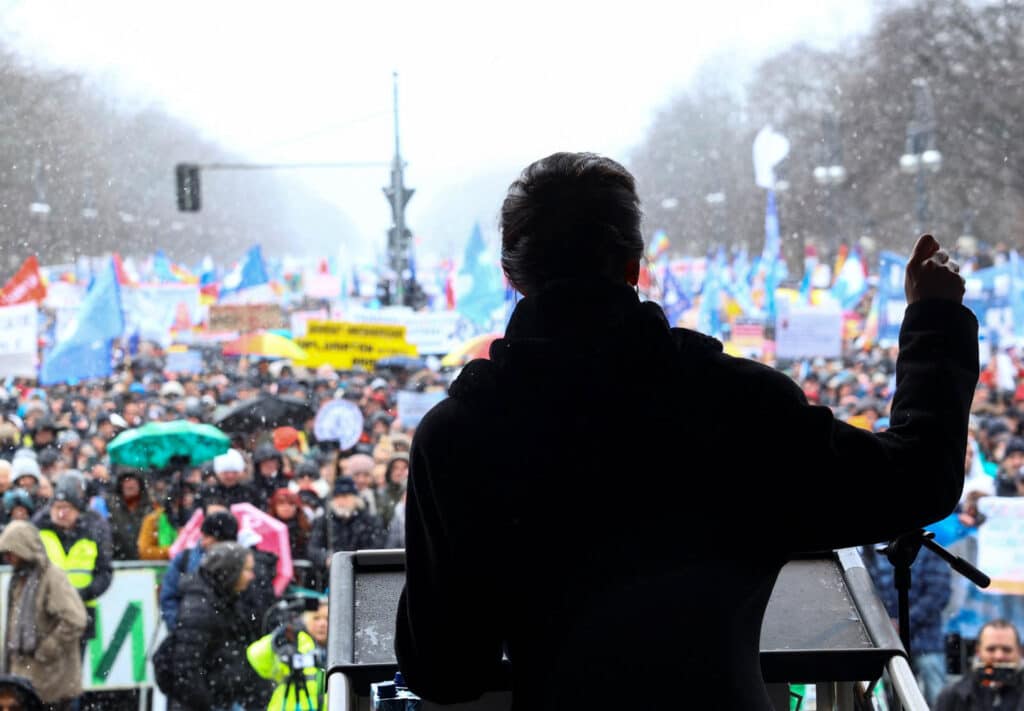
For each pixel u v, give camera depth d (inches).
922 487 57.9
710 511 57.6
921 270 62.7
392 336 526.6
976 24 1241.4
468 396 59.4
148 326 860.6
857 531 58.1
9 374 537.0
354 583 80.4
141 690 280.8
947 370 60.2
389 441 365.7
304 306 1119.0
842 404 481.4
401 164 858.8
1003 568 285.7
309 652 242.4
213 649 242.2
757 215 1705.2
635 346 58.0
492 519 57.9
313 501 344.8
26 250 1605.6
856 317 773.9
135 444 351.9
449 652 60.0
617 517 57.5
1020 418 448.1
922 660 275.0
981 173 1221.1
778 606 76.3
